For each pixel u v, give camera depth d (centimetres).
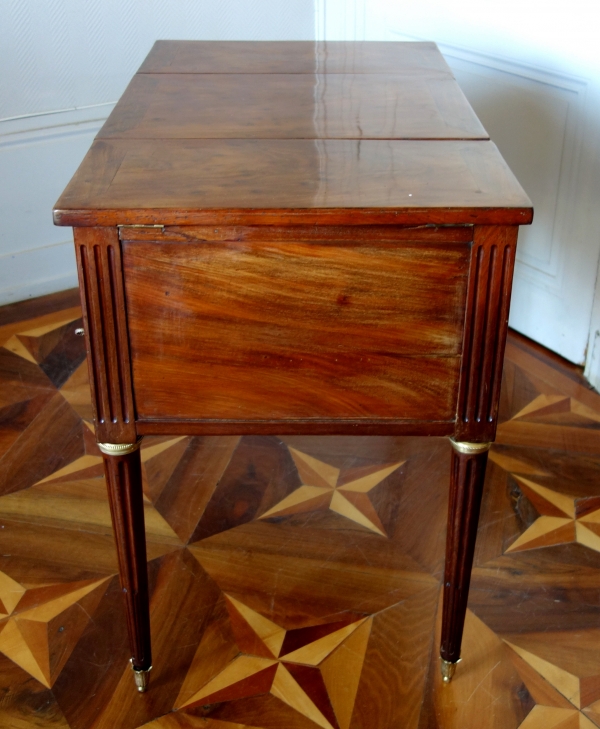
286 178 96
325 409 100
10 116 214
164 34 230
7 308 231
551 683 126
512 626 135
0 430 182
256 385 98
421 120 118
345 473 170
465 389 98
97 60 221
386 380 98
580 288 196
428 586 143
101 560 149
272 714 121
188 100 128
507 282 91
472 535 109
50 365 205
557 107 187
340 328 95
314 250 90
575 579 144
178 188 93
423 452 176
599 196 183
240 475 169
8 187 222
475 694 124
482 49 201
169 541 153
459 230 89
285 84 136
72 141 227
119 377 97
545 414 187
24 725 119
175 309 93
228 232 88
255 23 244
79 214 86
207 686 125
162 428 101
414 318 94
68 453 176
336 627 135
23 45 209
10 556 149
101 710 122
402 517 158
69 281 242
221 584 143
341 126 116
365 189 92
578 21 174
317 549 151
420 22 219
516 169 204
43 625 135
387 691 124
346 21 245
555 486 166
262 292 92
